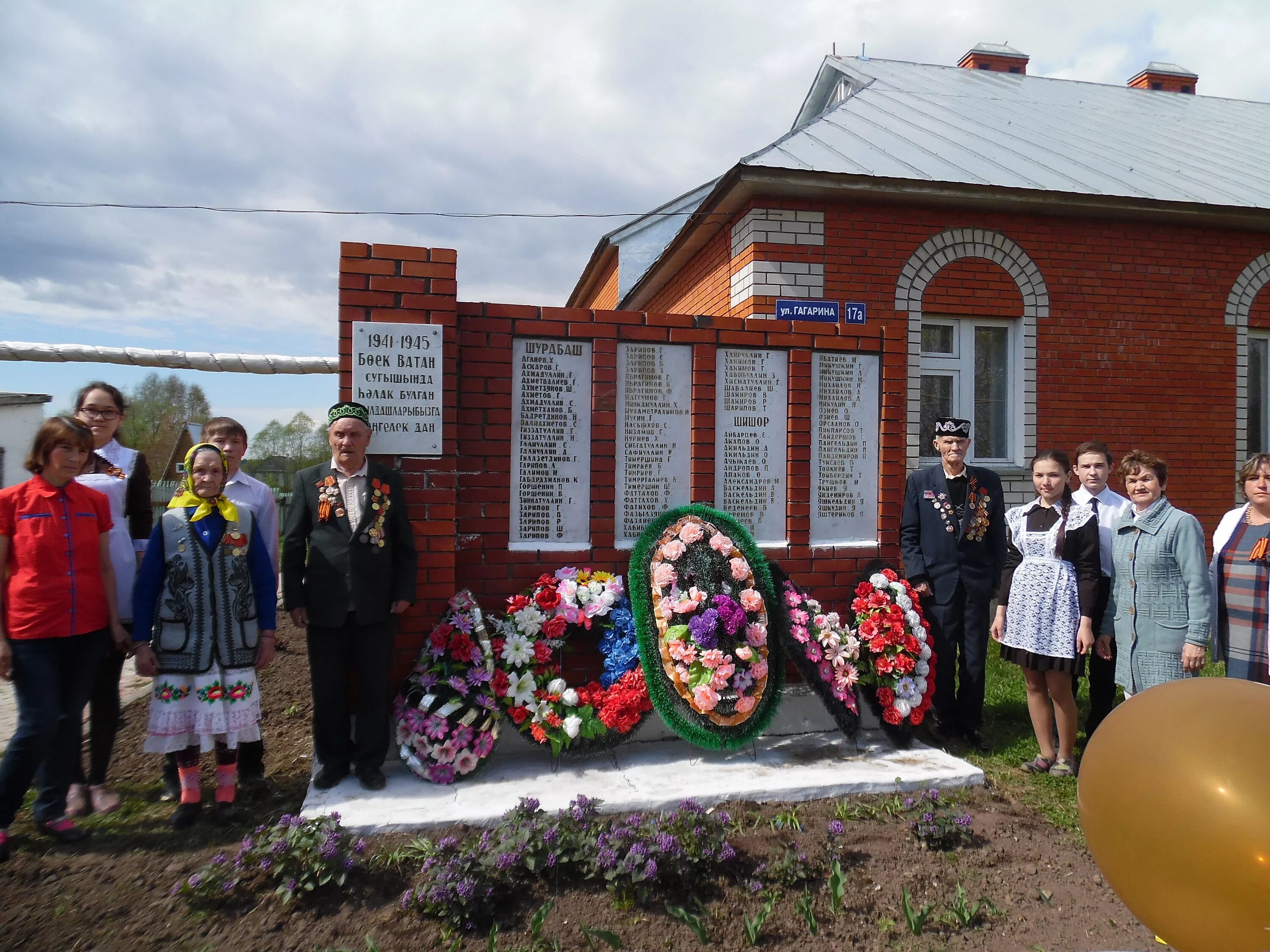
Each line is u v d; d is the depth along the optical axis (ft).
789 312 22.84
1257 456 12.03
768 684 14.38
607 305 53.52
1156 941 9.14
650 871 9.45
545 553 14.75
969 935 9.26
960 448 15.96
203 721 11.39
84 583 11.43
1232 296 27.35
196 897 9.52
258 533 12.45
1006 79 39.99
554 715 13.15
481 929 9.09
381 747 12.64
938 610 15.80
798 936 9.14
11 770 10.69
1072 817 12.34
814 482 16.57
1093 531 13.88
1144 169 28.89
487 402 14.62
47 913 9.33
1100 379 26.37
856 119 30.48
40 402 66.85
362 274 13.74
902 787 13.14
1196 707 6.57
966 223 25.41
